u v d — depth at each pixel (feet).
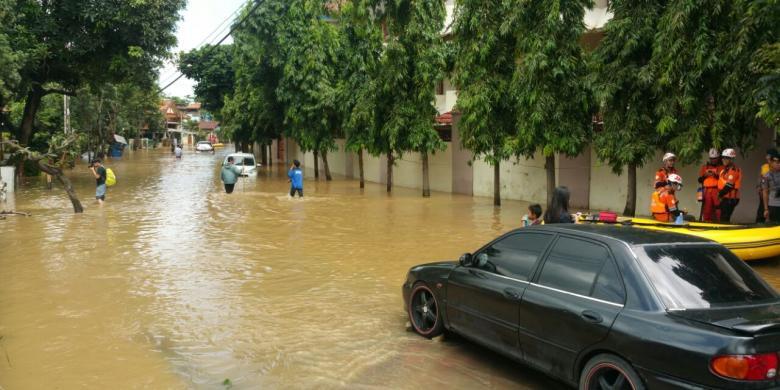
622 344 13.41
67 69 94.68
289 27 92.58
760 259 32.45
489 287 17.71
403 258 35.86
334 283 29.48
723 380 11.63
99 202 66.49
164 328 22.27
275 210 60.90
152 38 87.15
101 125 189.78
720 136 37.22
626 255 14.69
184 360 19.02
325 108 94.27
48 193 80.48
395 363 18.70
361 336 21.33
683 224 31.58
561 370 15.16
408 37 66.44
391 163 79.36
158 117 325.21
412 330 21.79
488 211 58.65
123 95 203.21
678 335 12.50
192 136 467.52
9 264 34.01
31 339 20.99
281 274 31.50
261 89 106.52
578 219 30.42
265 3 90.84
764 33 32.60
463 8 54.80
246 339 21.04
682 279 14.19
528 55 48.29
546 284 16.20
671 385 12.39
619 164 45.19
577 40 48.98
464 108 55.52
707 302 13.73
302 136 97.86
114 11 82.89
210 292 27.66
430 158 84.53
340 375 17.75
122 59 89.04
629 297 13.97
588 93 48.70
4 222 52.06
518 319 16.49
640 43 41.96
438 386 16.92
